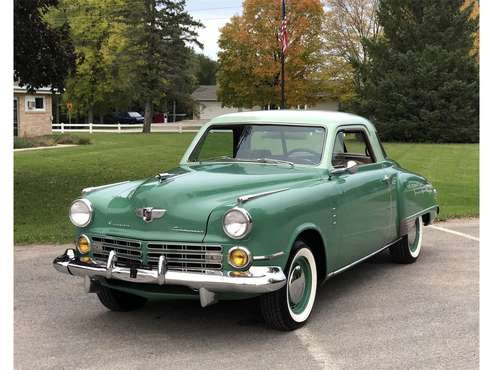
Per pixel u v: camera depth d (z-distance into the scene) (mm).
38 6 12781
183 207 4492
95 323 5078
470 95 33875
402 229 6684
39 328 4945
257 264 4328
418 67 34375
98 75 51188
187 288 4492
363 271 6852
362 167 6098
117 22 48188
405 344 4492
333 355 4285
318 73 43438
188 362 4180
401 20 36375
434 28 35219
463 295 5801
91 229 4871
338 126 5766
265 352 4355
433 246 8227
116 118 71438
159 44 43438
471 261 7277
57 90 14484
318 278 5207
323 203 5035
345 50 44812
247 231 4219
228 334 4762
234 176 5051
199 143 6152
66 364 4164
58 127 46875
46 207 11422
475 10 39906
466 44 35281
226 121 6078
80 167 18594
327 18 44969
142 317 5238
